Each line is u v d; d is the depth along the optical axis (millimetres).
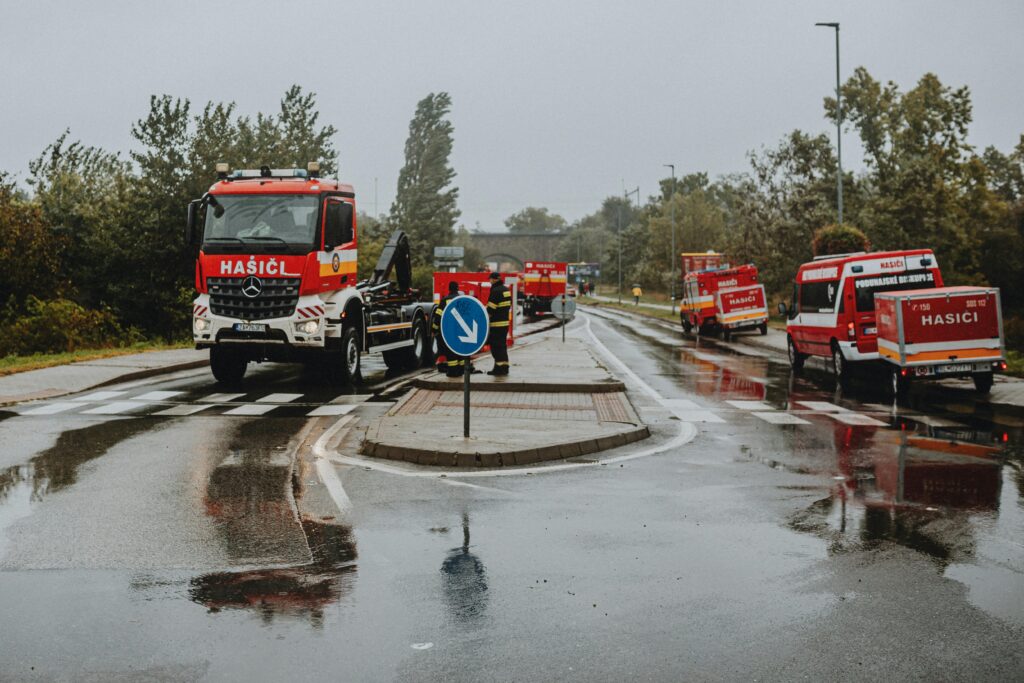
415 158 101375
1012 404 15953
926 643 4852
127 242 34781
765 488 8797
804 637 4934
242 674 4402
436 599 5504
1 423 12609
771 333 40094
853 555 6484
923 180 45375
